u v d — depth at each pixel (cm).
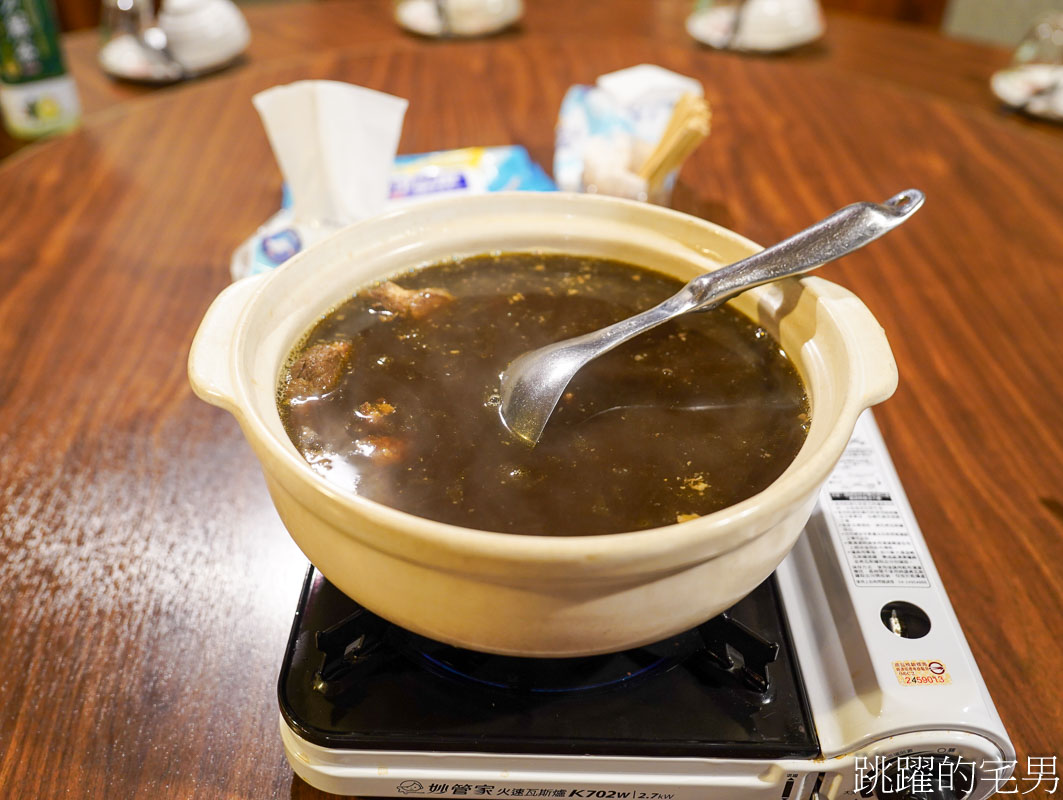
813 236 86
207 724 83
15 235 149
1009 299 139
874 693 77
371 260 95
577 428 83
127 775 79
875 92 195
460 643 71
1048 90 219
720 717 78
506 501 75
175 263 144
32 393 120
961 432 117
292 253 136
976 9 408
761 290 92
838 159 171
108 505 105
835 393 76
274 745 82
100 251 146
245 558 99
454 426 82
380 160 144
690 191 159
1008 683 88
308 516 67
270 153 172
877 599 84
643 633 68
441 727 76
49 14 199
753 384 88
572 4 275
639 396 87
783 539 69
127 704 85
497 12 247
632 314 96
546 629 66
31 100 204
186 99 188
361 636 79
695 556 61
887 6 352
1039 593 97
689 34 256
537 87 194
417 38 252
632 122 170
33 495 106
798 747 76
